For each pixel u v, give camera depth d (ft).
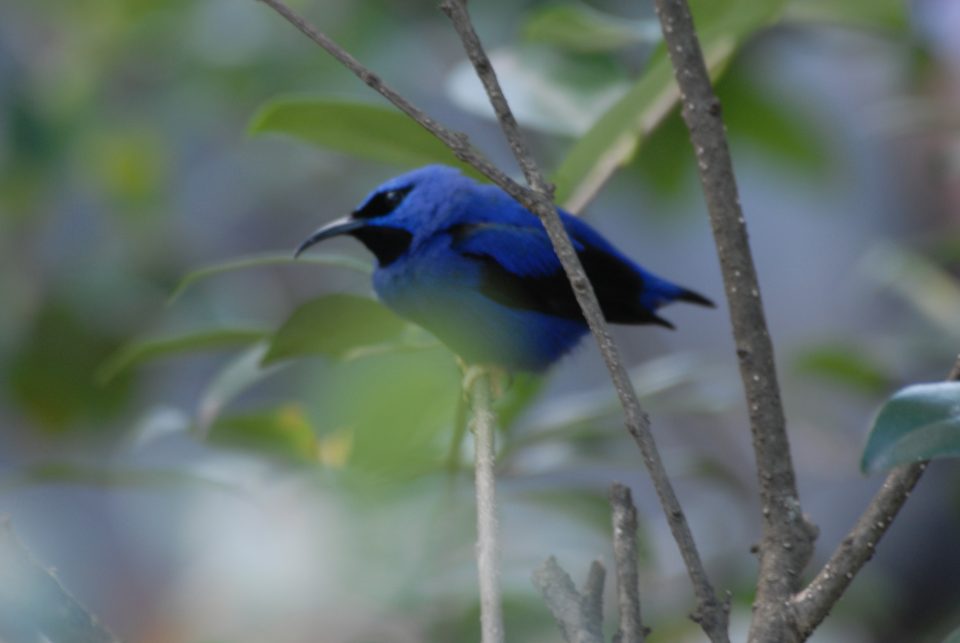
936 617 41.19
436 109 44.88
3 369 41.73
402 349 22.95
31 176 41.70
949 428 13.14
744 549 33.14
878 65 47.37
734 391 29.84
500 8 40.32
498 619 14.24
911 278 35.42
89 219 44.01
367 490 19.40
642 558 31.22
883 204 48.91
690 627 31.22
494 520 15.79
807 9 34.91
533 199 14.79
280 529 19.33
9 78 42.88
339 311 22.09
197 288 42.96
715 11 23.98
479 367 27.45
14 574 13.32
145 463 25.68
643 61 35.09
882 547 42.39
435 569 22.95
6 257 42.29
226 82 43.14
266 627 20.44
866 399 39.63
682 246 56.08
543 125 27.73
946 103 38.29
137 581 33.19
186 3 43.09
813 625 14.02
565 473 36.81
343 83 42.09
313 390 17.03
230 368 24.45
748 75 39.06
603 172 24.91
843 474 41.01
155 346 24.68
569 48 29.09
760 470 15.11
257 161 47.06
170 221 44.19
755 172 43.98
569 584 14.29
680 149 37.65
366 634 22.04
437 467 21.59
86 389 41.42
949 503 41.34
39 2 43.32
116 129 43.42
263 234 49.65
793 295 51.06
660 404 29.73
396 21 42.29
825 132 40.29
